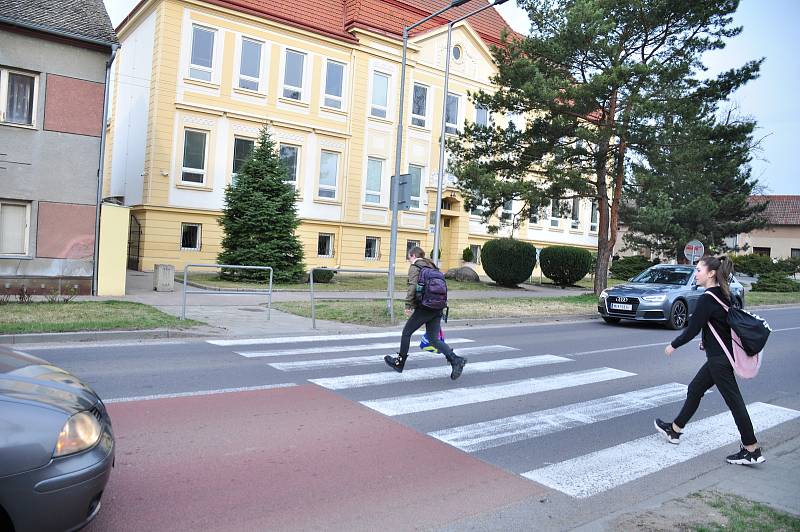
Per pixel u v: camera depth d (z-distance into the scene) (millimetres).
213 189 24422
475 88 32438
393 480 4613
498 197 20391
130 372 7605
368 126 28531
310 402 6656
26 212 14898
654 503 4281
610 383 8430
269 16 25078
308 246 26953
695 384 5699
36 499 2939
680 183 20125
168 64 23141
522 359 9953
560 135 20969
